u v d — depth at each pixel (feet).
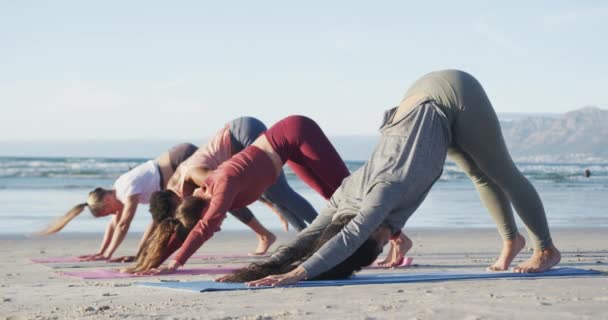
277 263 16.78
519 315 11.18
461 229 40.01
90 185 84.12
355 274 18.25
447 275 17.56
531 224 18.34
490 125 17.46
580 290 14.35
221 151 23.02
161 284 15.90
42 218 43.34
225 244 31.65
